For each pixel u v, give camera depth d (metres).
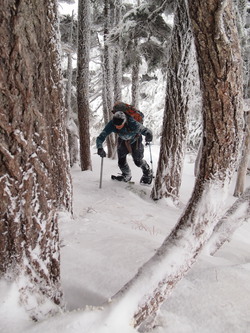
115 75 11.70
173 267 1.44
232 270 2.26
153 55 8.93
